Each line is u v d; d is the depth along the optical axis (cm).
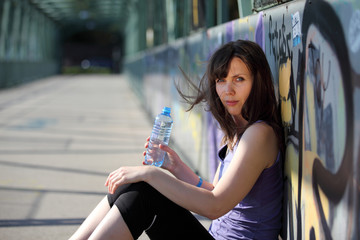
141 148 701
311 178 183
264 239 211
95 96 1872
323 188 171
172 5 825
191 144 545
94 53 6788
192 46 523
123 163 590
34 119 1055
